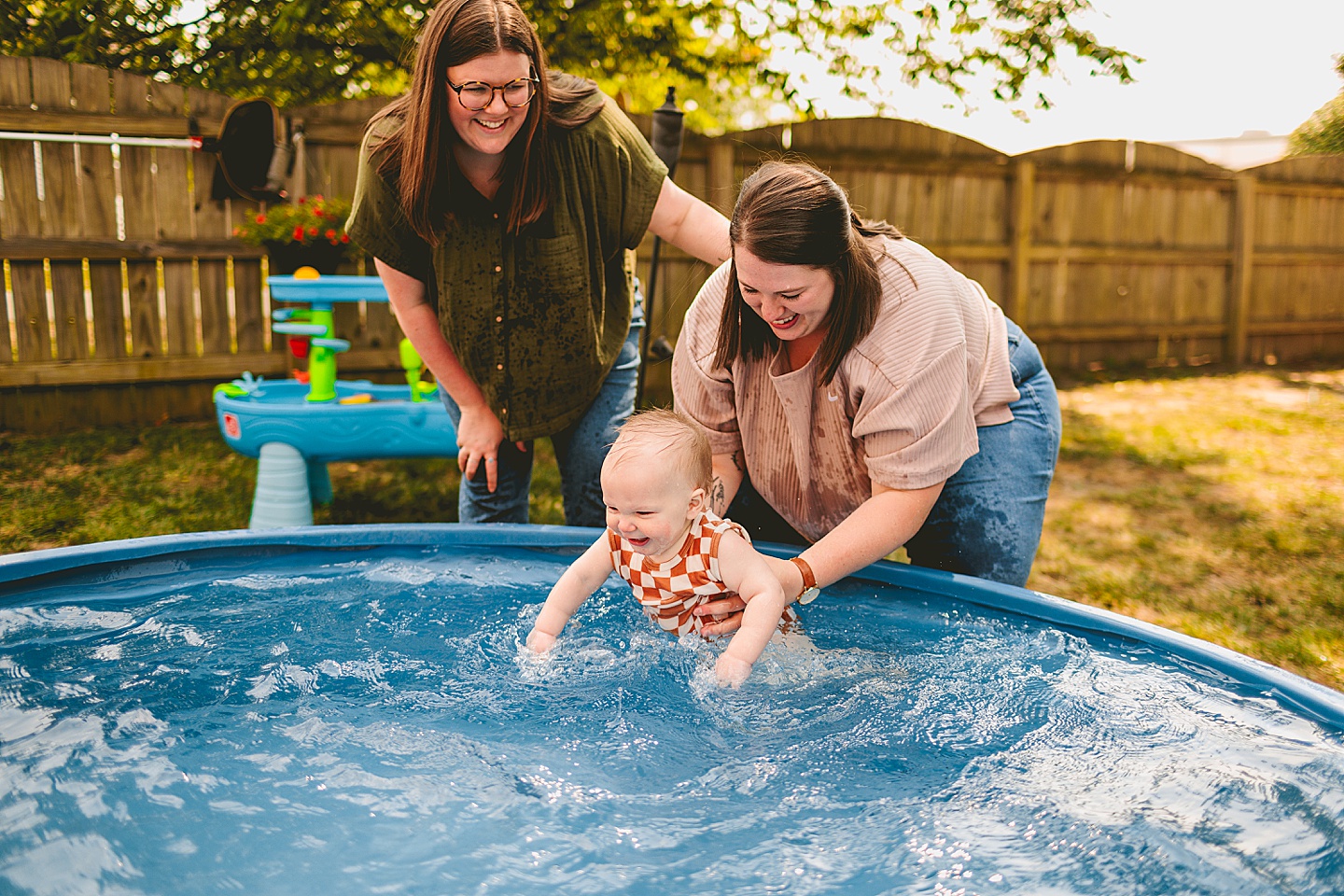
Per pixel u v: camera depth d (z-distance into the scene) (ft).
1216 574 13.02
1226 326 31.96
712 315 7.34
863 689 6.06
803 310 5.97
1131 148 29.09
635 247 8.74
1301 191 31.94
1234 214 31.32
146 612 7.02
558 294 8.15
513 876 4.22
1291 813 4.72
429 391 13.96
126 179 19.83
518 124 6.98
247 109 17.92
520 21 6.76
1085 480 17.88
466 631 6.85
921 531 8.07
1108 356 30.60
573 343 8.43
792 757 5.24
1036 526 7.88
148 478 16.30
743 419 7.48
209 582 7.69
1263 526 15.16
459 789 4.88
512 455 9.40
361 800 4.76
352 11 24.95
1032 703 5.87
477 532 8.67
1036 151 27.86
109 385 20.39
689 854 4.40
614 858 4.36
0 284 19.40
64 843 4.33
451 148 7.18
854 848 4.44
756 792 4.91
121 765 4.98
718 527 6.72
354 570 8.05
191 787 4.82
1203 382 28.09
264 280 21.07
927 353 6.41
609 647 6.64
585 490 9.43
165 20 24.70
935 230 27.43
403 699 5.82
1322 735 5.49
